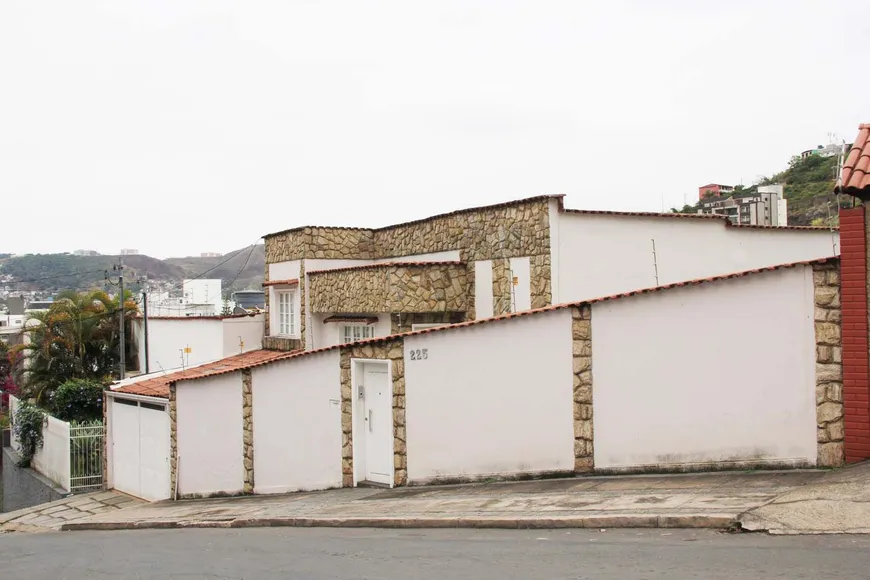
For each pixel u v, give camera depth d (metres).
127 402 20.52
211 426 17.34
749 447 10.66
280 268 25.20
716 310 10.91
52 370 30.41
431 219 20.64
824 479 9.38
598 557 7.50
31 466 24.47
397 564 8.20
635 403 11.44
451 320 19.23
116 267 33.12
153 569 9.66
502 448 12.43
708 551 7.28
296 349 24.06
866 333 9.72
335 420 14.98
